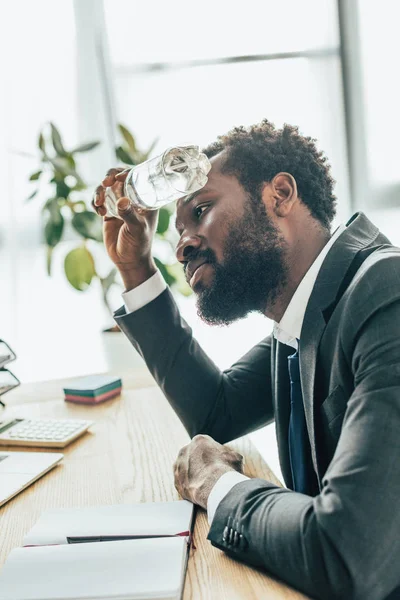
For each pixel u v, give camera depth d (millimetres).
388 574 624
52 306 3578
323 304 833
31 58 3504
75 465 1063
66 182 2607
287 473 1031
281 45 3863
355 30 3926
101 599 609
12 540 795
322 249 955
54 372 3551
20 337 3562
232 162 954
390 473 635
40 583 644
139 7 3691
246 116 3854
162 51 3748
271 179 943
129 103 3727
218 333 3797
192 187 959
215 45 3793
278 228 938
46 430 1220
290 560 654
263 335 3777
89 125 3619
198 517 842
